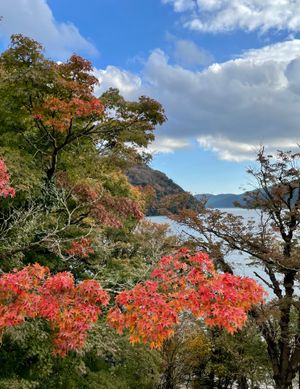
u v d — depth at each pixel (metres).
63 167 11.85
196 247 13.80
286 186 13.86
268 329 14.32
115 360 13.77
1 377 9.02
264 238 13.59
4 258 8.84
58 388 11.05
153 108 11.02
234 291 5.23
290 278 13.25
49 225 10.97
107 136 11.86
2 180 6.78
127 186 17.72
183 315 10.22
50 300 5.23
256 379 16.77
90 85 10.48
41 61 9.66
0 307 5.00
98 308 5.36
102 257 11.79
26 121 10.89
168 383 17.22
